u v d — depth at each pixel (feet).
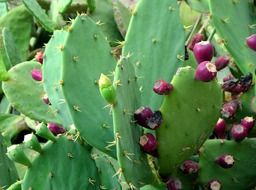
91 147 4.01
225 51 4.97
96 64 3.72
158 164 3.71
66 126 4.05
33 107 4.82
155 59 3.90
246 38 4.33
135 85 3.56
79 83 3.63
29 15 6.17
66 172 3.61
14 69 4.92
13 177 4.26
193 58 4.37
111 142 3.60
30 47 6.64
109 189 3.80
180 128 3.56
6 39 5.52
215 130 4.17
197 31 5.67
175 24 3.95
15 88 4.87
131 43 3.88
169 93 3.47
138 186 3.55
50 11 6.32
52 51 4.15
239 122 4.33
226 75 4.77
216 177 4.07
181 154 3.67
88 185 3.69
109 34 5.94
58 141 3.60
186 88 3.46
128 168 3.34
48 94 4.15
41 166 3.53
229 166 3.95
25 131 5.66
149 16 3.91
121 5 5.96
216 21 4.23
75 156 3.65
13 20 6.14
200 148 4.00
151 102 3.81
